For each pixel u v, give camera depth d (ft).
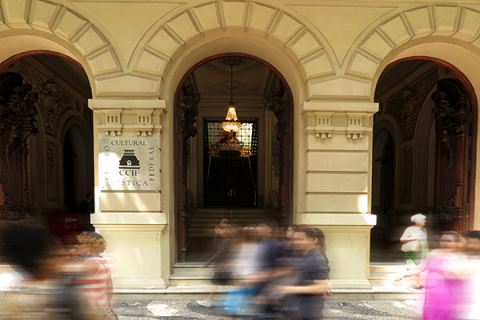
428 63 27.53
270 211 38.50
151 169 16.94
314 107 17.01
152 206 16.89
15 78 21.81
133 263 16.75
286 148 21.07
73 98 34.35
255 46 18.71
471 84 19.89
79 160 37.45
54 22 16.76
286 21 17.33
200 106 44.96
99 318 5.56
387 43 17.35
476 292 9.01
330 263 17.01
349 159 17.28
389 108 36.14
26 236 5.08
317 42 17.39
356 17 17.42
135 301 16.07
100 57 16.90
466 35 17.51
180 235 19.63
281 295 8.40
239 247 11.46
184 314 14.44
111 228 16.67
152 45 17.01
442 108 21.33
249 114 44.80
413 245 17.57
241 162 63.98
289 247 9.02
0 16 16.57
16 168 22.03
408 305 15.71
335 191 17.24
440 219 21.68
